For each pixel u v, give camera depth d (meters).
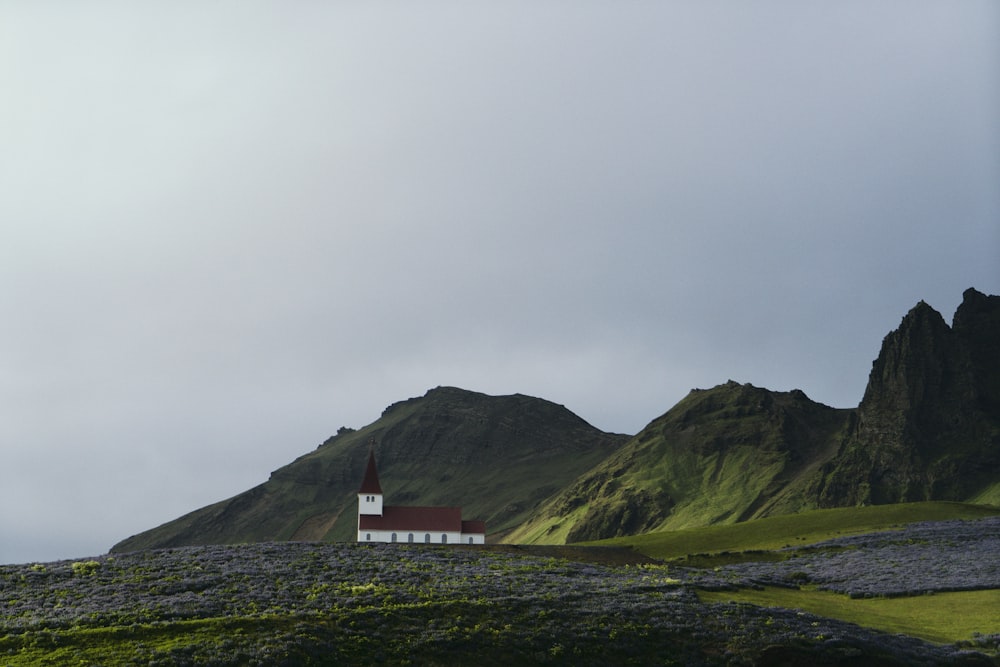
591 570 98.88
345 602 75.44
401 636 67.88
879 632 75.88
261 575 87.12
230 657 61.50
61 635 65.62
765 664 66.69
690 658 67.62
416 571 91.81
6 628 67.94
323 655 63.38
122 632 66.31
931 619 83.94
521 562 102.94
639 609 76.50
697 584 91.94
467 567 96.56
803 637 70.31
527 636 69.00
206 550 104.50
